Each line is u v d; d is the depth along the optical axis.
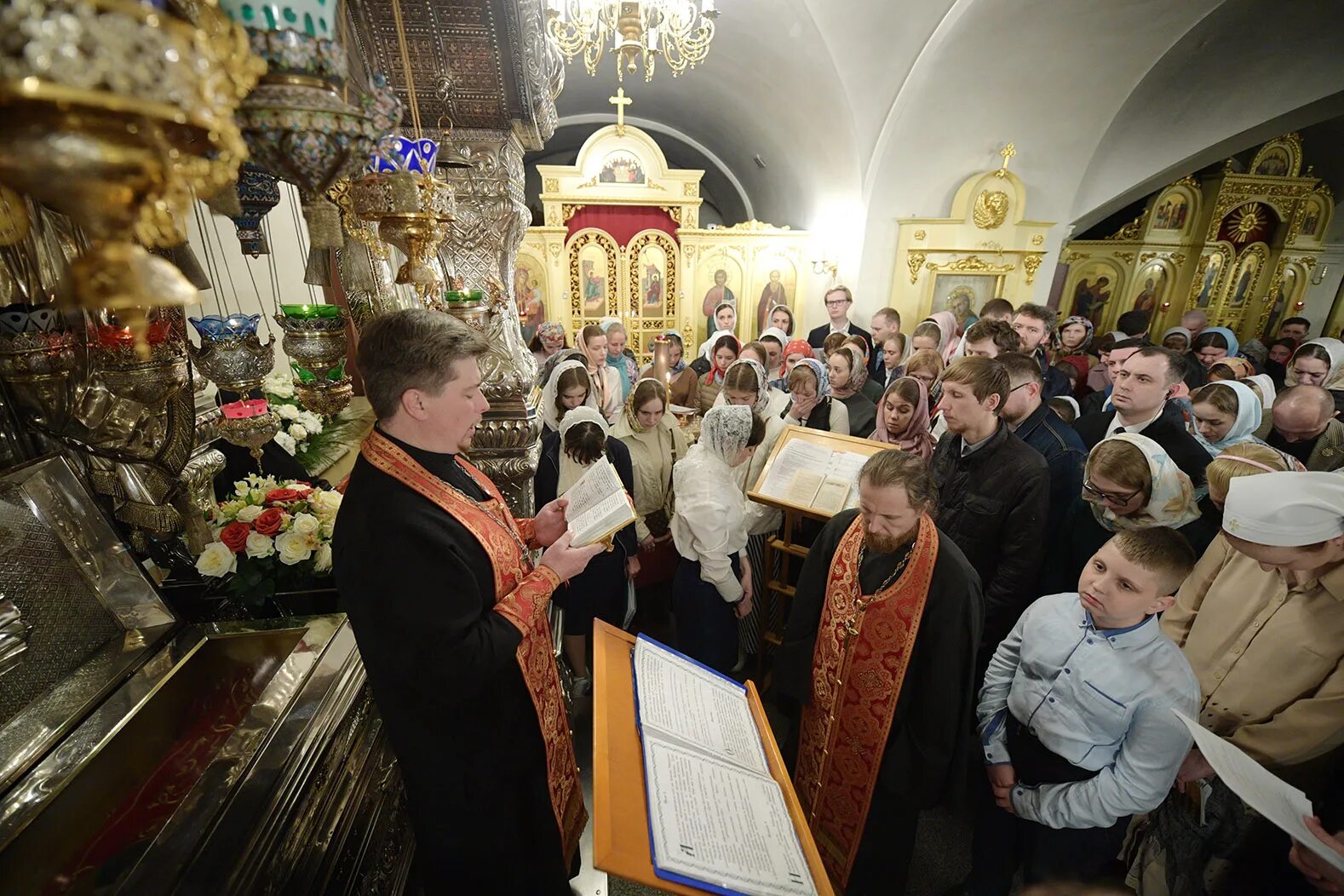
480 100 1.71
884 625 1.27
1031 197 6.63
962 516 1.85
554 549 1.10
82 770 1.01
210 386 2.02
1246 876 1.13
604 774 0.79
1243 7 5.03
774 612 2.28
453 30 1.45
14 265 1.14
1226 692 1.25
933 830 1.81
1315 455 2.29
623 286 7.83
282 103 0.52
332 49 0.53
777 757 1.01
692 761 0.88
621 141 7.12
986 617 1.79
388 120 0.62
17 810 0.93
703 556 1.81
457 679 0.92
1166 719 1.06
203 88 0.41
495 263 2.01
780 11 5.54
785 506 1.92
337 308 1.35
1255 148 8.68
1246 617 1.27
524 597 1.01
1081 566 1.83
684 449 2.63
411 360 0.89
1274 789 0.91
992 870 1.44
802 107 6.79
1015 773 1.34
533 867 1.26
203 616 1.51
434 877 1.20
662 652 1.10
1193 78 5.73
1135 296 9.52
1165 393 1.99
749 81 7.07
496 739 1.10
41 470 1.21
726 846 0.77
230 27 0.48
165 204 0.42
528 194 11.34
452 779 1.08
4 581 1.11
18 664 1.08
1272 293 9.79
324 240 1.26
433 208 1.16
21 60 0.32
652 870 0.70
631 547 2.23
